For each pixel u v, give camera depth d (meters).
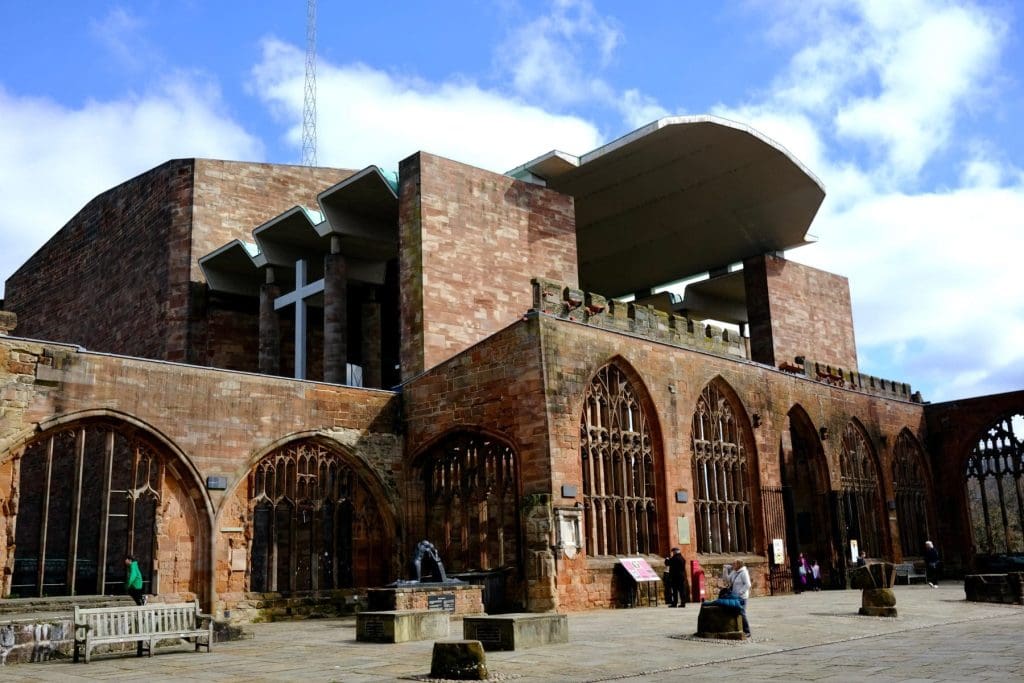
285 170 50.62
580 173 43.28
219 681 14.23
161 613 18.59
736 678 13.49
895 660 15.19
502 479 30.16
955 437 50.41
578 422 29.67
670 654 16.88
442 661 14.22
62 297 58.12
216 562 27.23
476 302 36.28
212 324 46.25
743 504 36.88
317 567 29.98
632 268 57.12
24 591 27.70
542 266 39.25
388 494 31.86
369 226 40.59
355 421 31.62
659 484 32.56
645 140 40.59
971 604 28.73
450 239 36.00
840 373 45.50
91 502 40.62
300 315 41.59
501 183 38.53
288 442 29.58
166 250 47.34
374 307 44.56
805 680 13.08
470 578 27.47
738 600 19.55
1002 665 14.15
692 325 36.47
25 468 44.78
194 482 27.17
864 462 45.81
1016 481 48.34
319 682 13.96
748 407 37.69
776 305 52.50
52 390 24.73
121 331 50.56
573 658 16.41
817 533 41.81
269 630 24.38
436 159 36.38
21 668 16.17
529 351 29.39
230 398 28.38
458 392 31.42
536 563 27.72
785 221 49.94
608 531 30.59
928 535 49.56
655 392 33.06
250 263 45.59
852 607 28.02
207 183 48.00
